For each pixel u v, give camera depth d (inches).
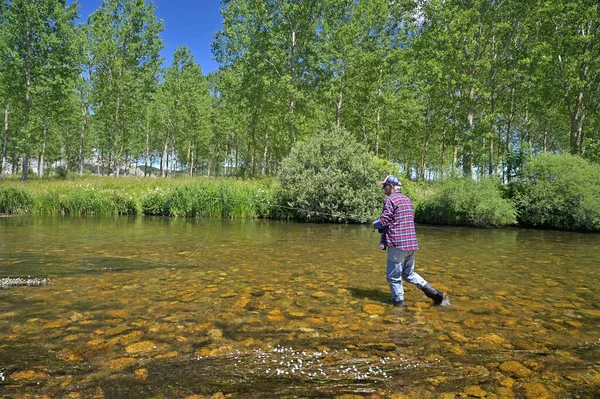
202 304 169.6
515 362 117.6
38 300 172.4
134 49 1141.7
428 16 917.8
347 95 1063.0
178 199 671.8
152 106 1457.9
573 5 777.6
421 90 987.9
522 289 204.1
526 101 1016.2
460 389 101.8
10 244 328.8
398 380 106.2
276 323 147.3
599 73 845.2
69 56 1078.4
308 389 101.1
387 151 1456.7
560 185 574.2
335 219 616.7
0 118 1266.0
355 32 917.2
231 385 102.1
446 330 142.9
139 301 172.7
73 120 1441.9
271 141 1357.0
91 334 133.6
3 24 1008.9
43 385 99.5
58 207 673.0
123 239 371.2
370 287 204.7
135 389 98.7
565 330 144.3
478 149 863.1
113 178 1069.1
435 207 638.5
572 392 100.5
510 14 863.7
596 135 1021.8
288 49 1018.7
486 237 451.2
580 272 248.7
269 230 483.2
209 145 1835.6
